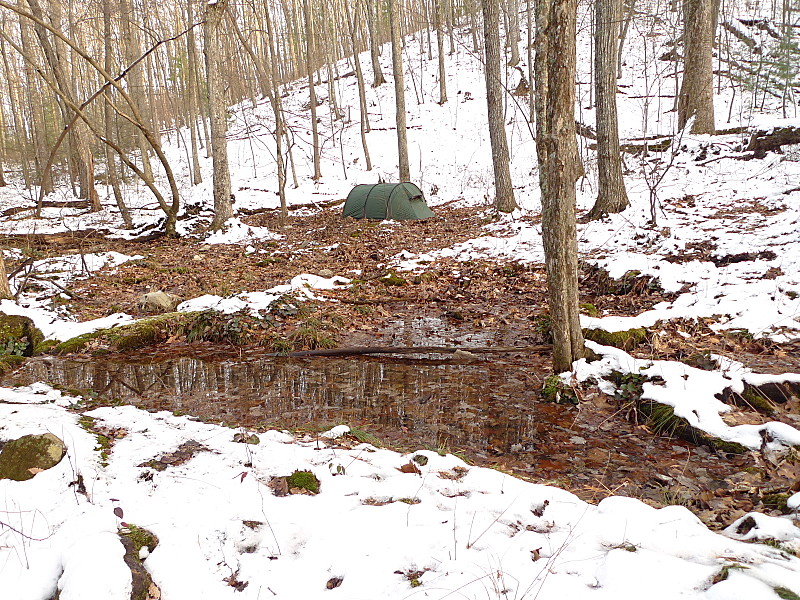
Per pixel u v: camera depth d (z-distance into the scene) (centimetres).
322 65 3828
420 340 706
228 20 1630
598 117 1130
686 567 221
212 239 1434
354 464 347
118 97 2023
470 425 457
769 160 1245
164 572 234
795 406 433
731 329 584
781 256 750
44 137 2534
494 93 1396
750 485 343
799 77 1891
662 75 2436
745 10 2759
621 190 1145
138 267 1125
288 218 1791
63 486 302
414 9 4197
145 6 1620
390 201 1608
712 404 435
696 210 1057
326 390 546
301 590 227
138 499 295
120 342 693
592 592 212
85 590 208
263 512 286
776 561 235
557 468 381
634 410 460
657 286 764
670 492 343
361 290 955
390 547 252
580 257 964
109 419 421
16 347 675
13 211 1772
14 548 245
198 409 496
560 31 431
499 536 261
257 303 798
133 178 2328
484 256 1123
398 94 1886
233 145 2942
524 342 675
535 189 1655
